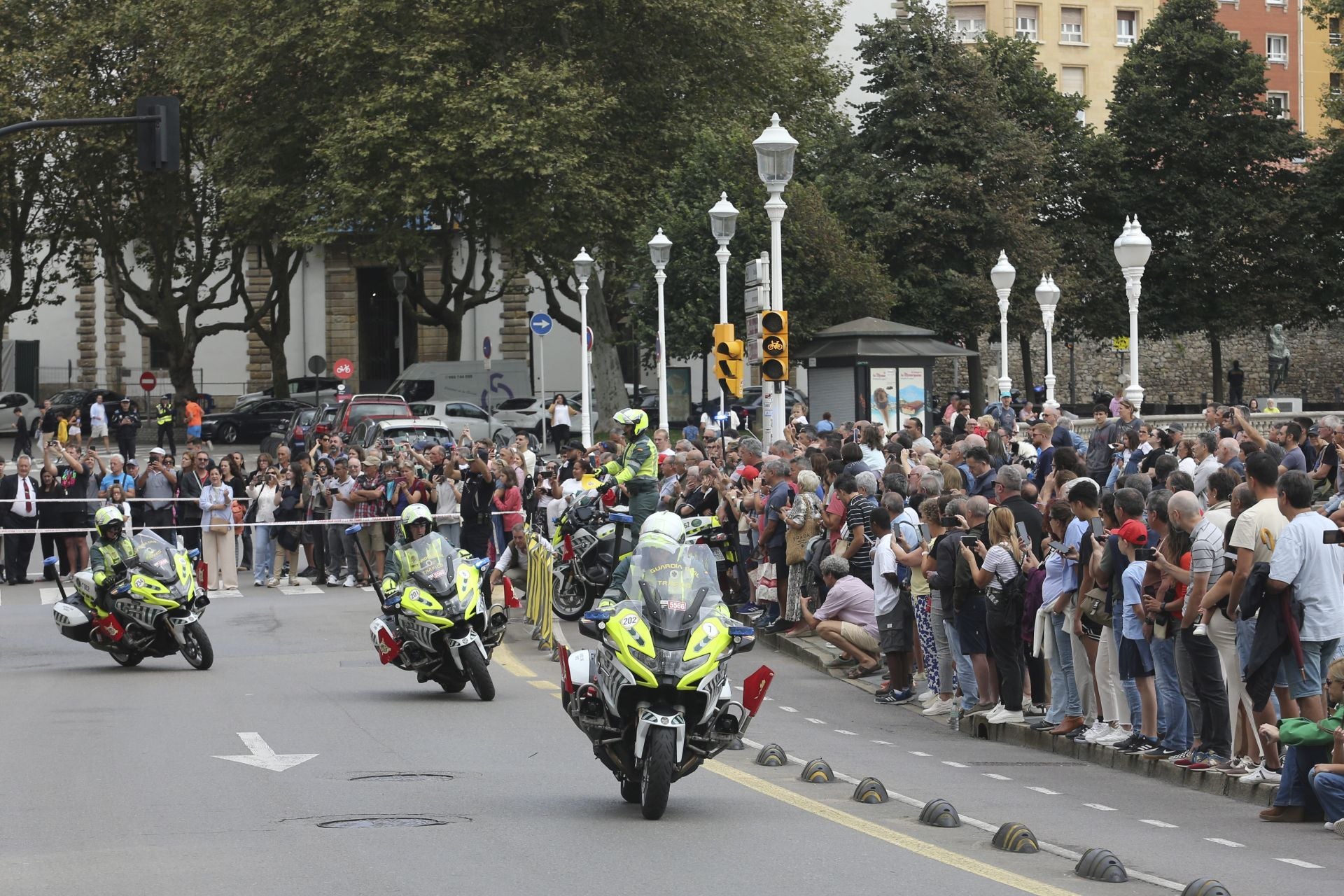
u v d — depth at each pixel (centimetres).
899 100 19438
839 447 7831
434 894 2861
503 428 18850
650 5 18475
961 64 19512
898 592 5872
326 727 5078
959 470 6500
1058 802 4084
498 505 9150
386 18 18400
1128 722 4797
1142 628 4534
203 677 6350
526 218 18575
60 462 10438
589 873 3041
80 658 7044
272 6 18725
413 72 17862
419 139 18225
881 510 5894
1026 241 19238
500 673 6419
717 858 3188
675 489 8412
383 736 4884
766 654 7131
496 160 18138
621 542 7462
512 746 4722
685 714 3656
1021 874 3094
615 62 19250
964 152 19438
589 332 14550
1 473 10319
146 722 5181
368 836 3409
